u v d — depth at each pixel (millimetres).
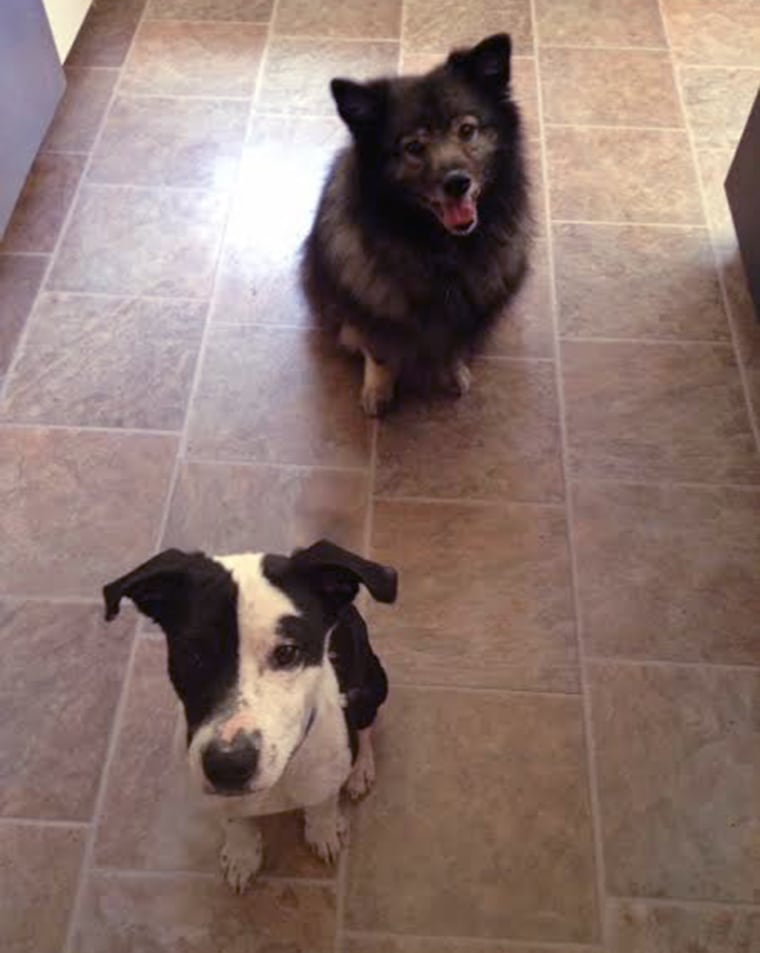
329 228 2428
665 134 3326
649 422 2615
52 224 3027
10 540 2371
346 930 1861
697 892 1907
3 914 1869
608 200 3129
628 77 3508
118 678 2156
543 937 1857
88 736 2078
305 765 1606
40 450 2533
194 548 2367
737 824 1986
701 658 2209
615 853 1950
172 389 2658
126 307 2830
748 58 3586
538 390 2678
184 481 2484
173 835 1957
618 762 2064
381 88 2188
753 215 2785
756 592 2312
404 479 2506
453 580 2326
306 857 1937
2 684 2150
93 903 1881
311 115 3344
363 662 1760
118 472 2496
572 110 3395
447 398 2664
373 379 2580
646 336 2793
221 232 3014
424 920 1873
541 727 2107
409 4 3740
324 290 2533
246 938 1852
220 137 3275
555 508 2455
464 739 2090
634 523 2430
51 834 1957
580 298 2877
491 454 2555
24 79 2830
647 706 2141
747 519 2439
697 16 3727
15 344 2744
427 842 1958
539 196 3133
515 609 2281
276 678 1360
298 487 2486
